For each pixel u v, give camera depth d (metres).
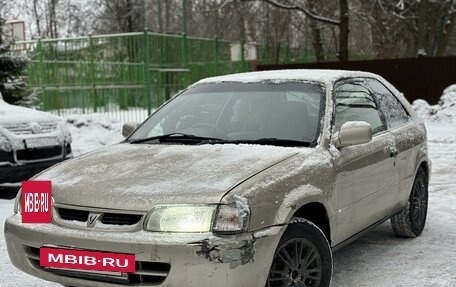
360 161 4.50
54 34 38.59
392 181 5.09
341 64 21.69
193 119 4.85
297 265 3.73
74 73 20.06
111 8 36.03
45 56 20.31
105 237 3.35
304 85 4.74
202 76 21.72
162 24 39.16
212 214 3.30
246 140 4.35
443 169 9.87
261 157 3.88
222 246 3.22
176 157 3.99
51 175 4.04
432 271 4.80
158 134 4.82
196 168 3.73
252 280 3.34
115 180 3.68
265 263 3.41
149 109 18.88
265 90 4.83
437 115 17.38
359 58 33.44
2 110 8.45
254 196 3.42
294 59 31.14
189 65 21.00
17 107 8.85
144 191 3.47
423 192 5.98
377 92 5.46
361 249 5.50
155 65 19.34
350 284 4.54
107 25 37.06
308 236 3.80
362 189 4.54
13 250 3.83
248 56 24.75
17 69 15.18
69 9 37.50
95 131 15.38
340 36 24.84
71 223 3.55
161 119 5.02
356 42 36.84
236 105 4.79
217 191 3.38
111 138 14.86
